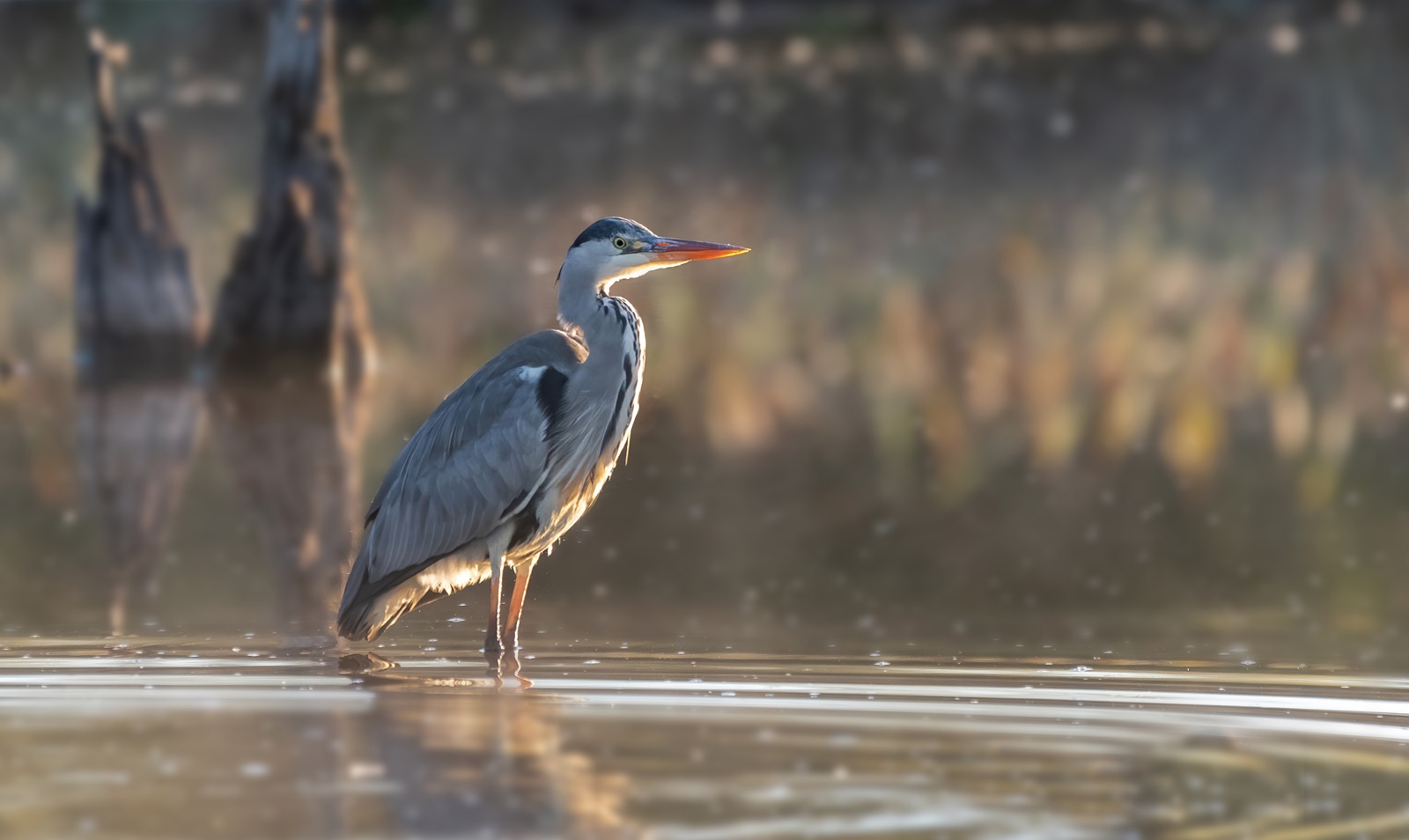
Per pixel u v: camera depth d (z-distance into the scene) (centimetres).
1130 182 2814
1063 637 946
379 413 1722
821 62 3669
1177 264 2259
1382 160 2761
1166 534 1223
